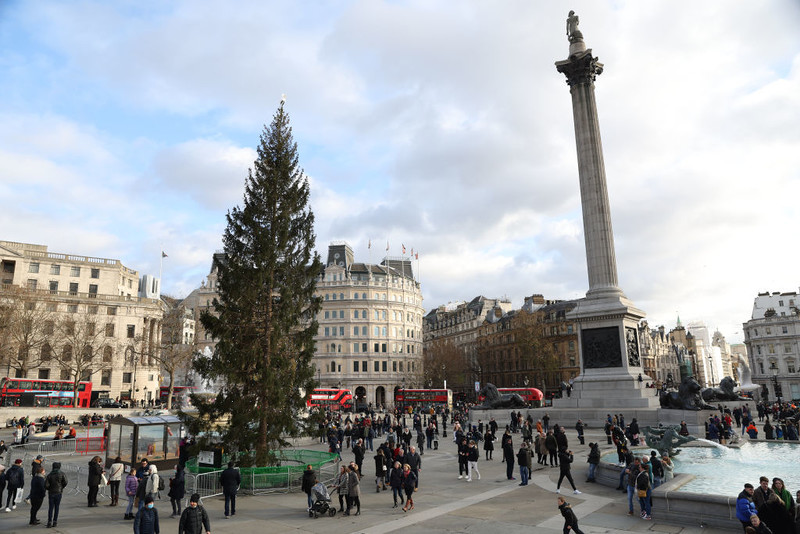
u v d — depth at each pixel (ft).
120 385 310.86
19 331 240.53
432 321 639.76
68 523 58.34
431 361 416.46
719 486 67.56
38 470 58.23
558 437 89.35
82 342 262.26
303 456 90.89
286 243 84.89
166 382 384.88
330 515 60.18
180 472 63.82
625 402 157.89
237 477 62.03
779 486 43.37
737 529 49.75
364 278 438.40
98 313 314.35
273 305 84.53
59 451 120.57
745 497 44.09
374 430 158.61
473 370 444.55
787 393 409.28
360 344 417.69
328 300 423.64
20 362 246.68
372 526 55.52
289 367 80.89
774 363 419.54
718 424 114.52
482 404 190.19
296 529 54.80
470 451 81.66
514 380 428.97
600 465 76.23
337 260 454.40
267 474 73.61
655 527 51.93
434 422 143.84
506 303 546.67
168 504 69.26
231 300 81.61
